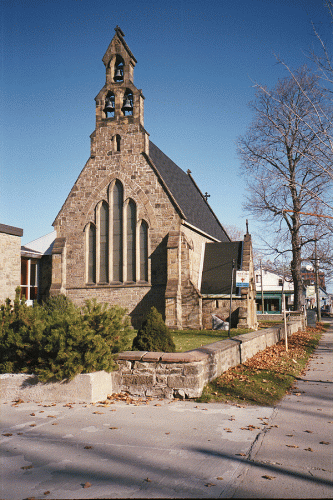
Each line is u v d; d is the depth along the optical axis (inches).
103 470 207.9
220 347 463.8
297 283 1508.4
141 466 213.3
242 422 298.4
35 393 356.8
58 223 1246.9
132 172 1201.4
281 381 459.2
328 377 505.4
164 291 1141.1
